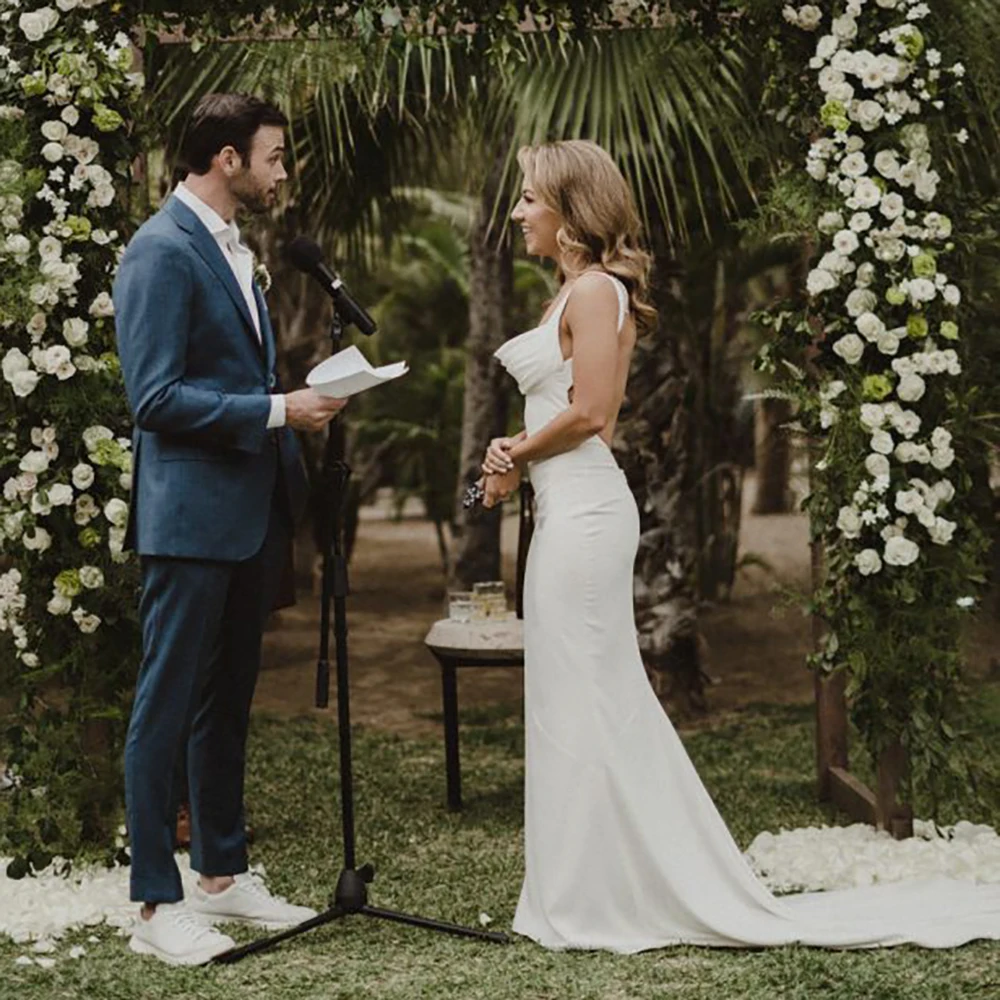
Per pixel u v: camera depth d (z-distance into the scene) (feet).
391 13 15.70
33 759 15.34
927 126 16.12
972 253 16.10
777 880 15.43
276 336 32.32
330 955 13.26
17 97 15.19
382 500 55.42
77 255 15.05
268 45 18.42
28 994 12.35
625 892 13.53
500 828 17.88
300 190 25.86
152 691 13.33
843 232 15.65
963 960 12.85
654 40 19.22
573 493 13.76
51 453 15.11
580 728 13.57
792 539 47.19
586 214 13.79
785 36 16.29
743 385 33.12
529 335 14.05
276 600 17.06
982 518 17.85
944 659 16.12
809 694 26.20
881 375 15.75
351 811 13.66
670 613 24.20
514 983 12.48
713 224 24.30
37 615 15.43
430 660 29.99
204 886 14.34
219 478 13.37
